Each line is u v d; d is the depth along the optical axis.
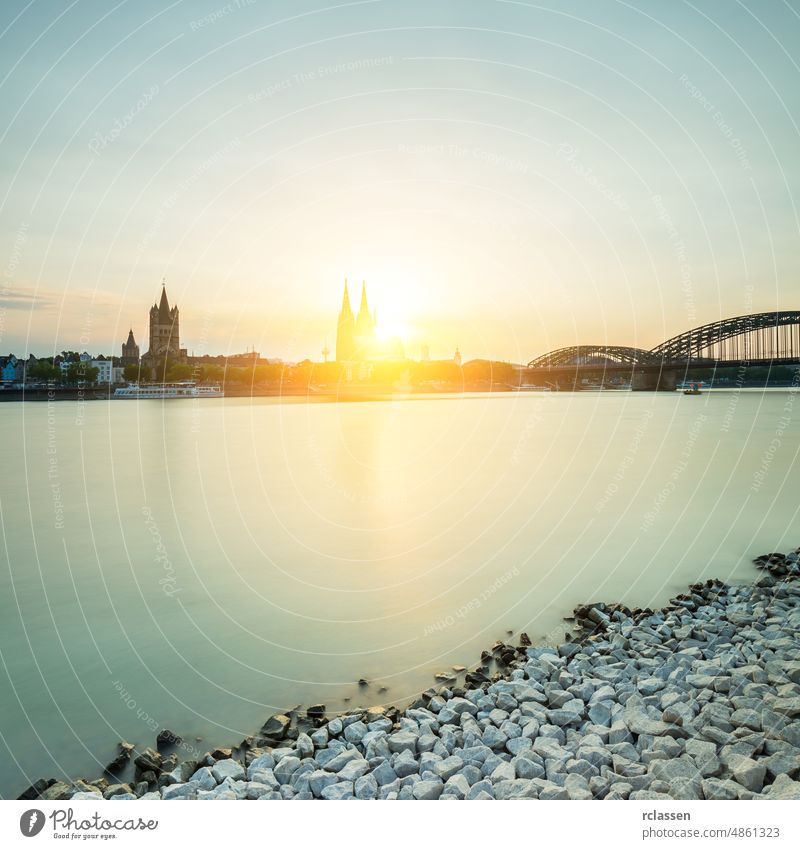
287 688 10.00
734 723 8.00
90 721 9.16
